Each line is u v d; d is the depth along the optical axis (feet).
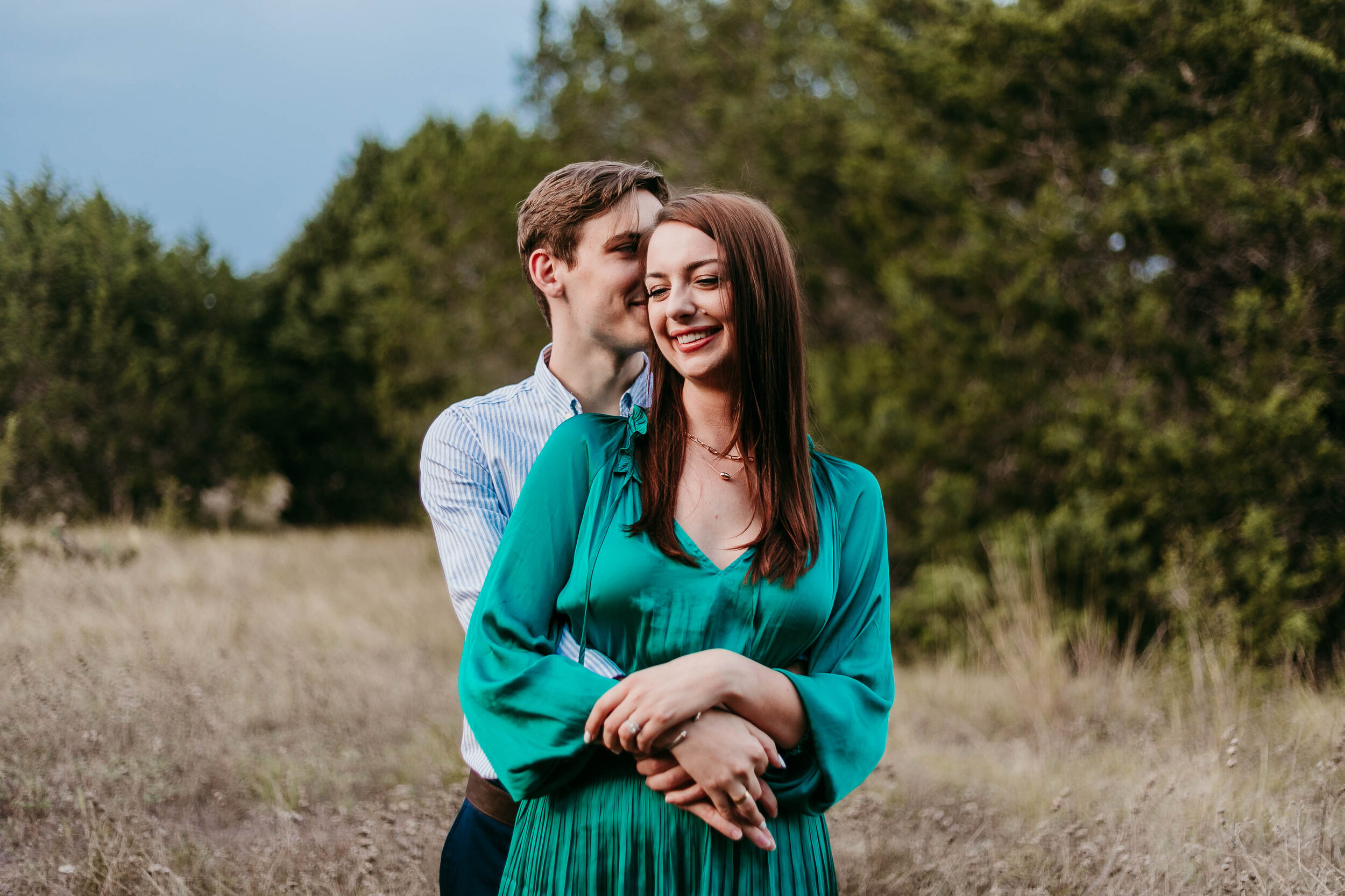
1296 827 9.43
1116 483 24.08
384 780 13.60
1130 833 9.96
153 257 51.42
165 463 49.52
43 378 45.52
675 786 4.62
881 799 12.03
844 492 5.40
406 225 52.44
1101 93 25.04
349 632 24.11
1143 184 23.07
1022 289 25.76
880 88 30.78
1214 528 21.47
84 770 11.98
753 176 35.78
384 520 62.49
